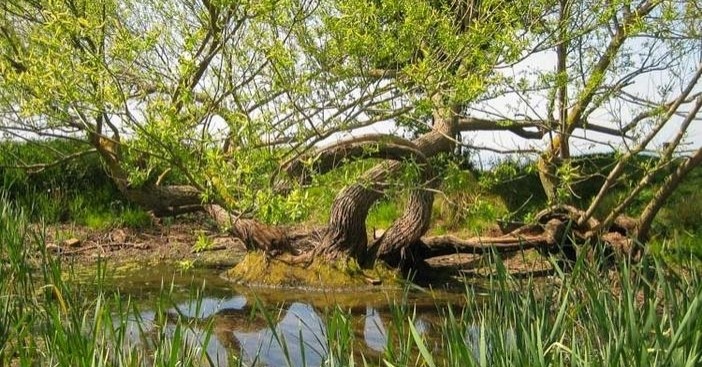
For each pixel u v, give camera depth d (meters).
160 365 4.75
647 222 11.81
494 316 5.45
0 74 7.64
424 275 12.03
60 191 14.52
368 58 7.32
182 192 10.91
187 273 11.61
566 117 10.78
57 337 5.14
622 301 5.57
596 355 4.86
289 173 8.08
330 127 7.54
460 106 10.06
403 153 10.04
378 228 14.27
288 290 10.88
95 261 12.11
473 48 7.45
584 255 5.90
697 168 15.02
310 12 7.16
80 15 7.39
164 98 7.50
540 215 11.94
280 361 7.18
